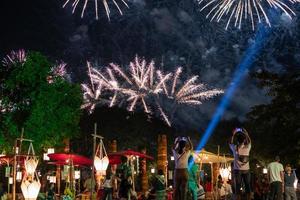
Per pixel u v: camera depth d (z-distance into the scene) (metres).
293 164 31.88
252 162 52.06
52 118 33.78
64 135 34.97
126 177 22.42
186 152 14.09
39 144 33.16
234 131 14.44
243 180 13.97
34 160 21.14
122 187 22.09
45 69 33.91
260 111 33.09
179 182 13.95
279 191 19.03
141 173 32.97
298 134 31.94
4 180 40.34
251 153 50.44
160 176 18.80
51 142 34.31
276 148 32.50
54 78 35.16
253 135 50.44
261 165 51.91
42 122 33.25
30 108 33.34
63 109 34.59
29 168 20.78
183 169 13.98
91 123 64.19
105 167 24.50
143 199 26.22
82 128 63.28
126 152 28.47
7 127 33.38
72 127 35.97
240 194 13.90
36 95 33.38
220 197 30.77
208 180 34.62
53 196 27.98
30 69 33.38
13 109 33.44
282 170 19.16
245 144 14.09
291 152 31.78
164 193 18.73
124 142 64.75
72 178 30.61
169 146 66.12
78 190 34.69
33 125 33.03
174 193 13.97
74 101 35.75
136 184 35.38
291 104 32.38
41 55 34.09
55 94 33.97
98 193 23.39
